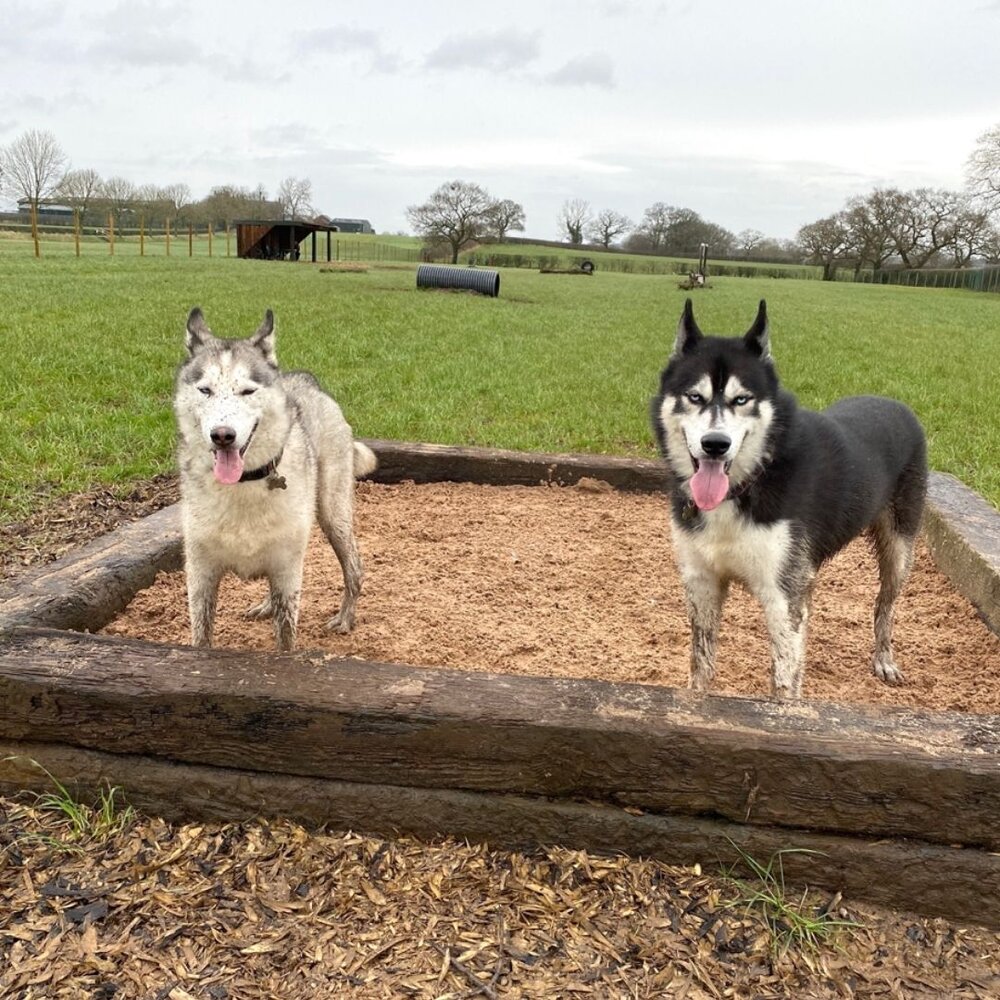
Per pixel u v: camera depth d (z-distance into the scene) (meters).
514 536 6.28
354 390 10.66
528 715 3.03
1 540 5.49
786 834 3.00
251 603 5.08
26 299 16.41
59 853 3.05
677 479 3.90
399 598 5.18
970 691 4.34
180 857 3.06
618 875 3.02
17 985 2.55
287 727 3.12
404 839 3.16
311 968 2.64
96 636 3.46
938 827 2.90
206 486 3.67
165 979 2.59
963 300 43.34
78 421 7.91
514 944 2.76
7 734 3.26
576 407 10.34
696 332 3.94
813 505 3.70
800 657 3.71
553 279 45.41
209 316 16.45
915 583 5.67
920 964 2.79
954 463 8.14
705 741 2.94
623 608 5.17
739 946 2.79
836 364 15.36
